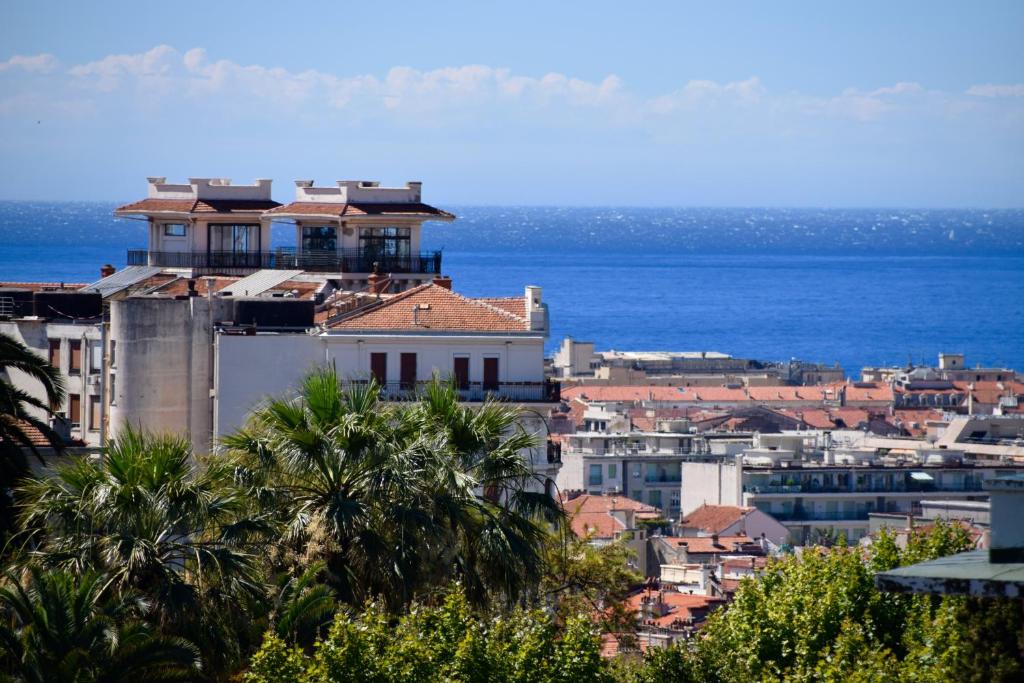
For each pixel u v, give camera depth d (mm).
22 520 179625
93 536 167250
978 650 123562
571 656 155125
